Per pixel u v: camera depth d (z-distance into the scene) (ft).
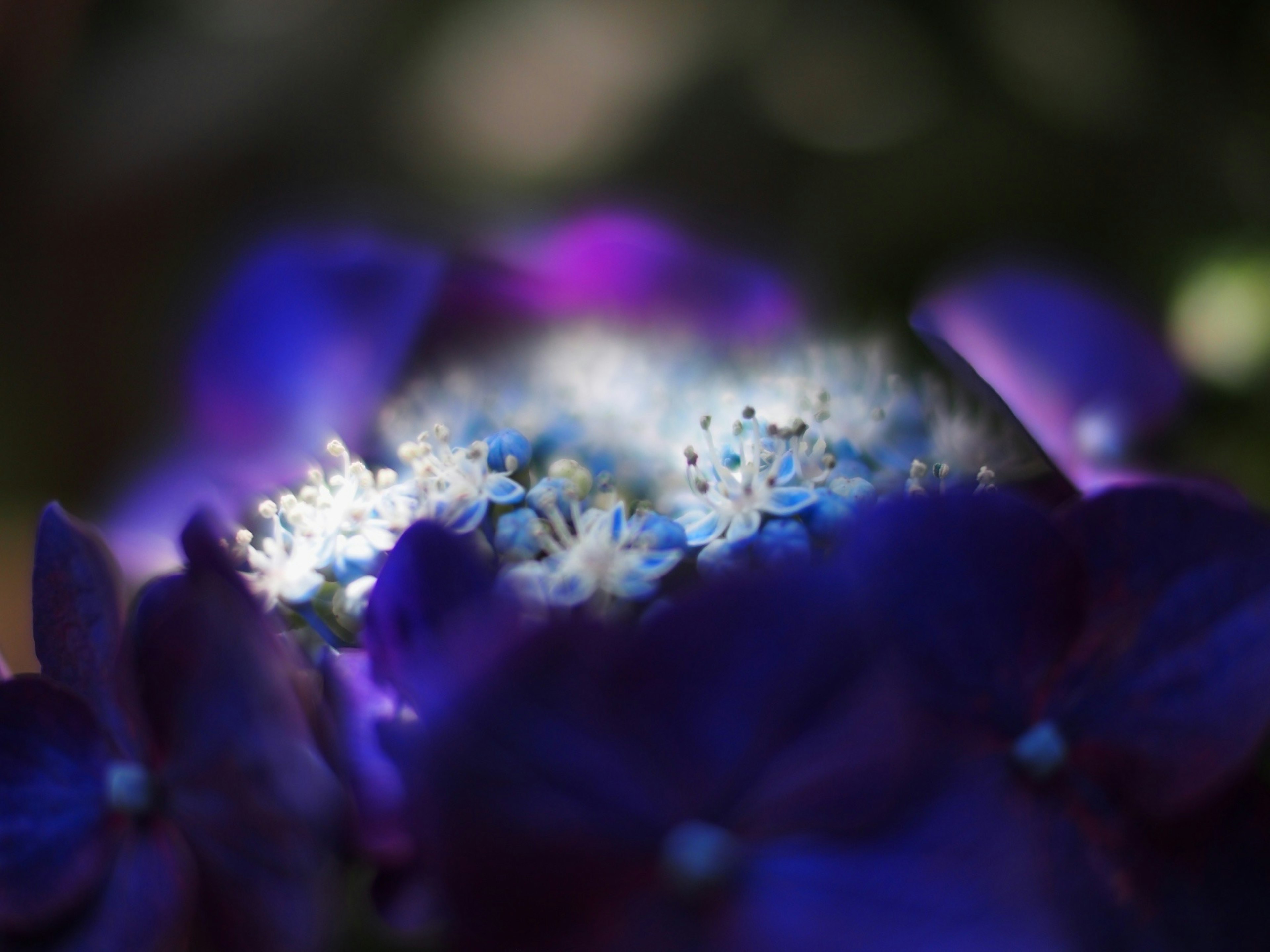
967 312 0.47
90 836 0.38
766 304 0.53
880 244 0.86
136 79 1.04
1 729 0.39
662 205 0.91
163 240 1.03
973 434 0.46
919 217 0.86
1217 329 0.73
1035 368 0.48
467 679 0.35
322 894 0.35
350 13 1.01
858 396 0.46
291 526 0.42
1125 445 0.48
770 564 0.39
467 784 0.35
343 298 0.47
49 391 1.07
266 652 0.36
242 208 1.01
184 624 0.37
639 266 0.52
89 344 1.05
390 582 0.37
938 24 0.89
